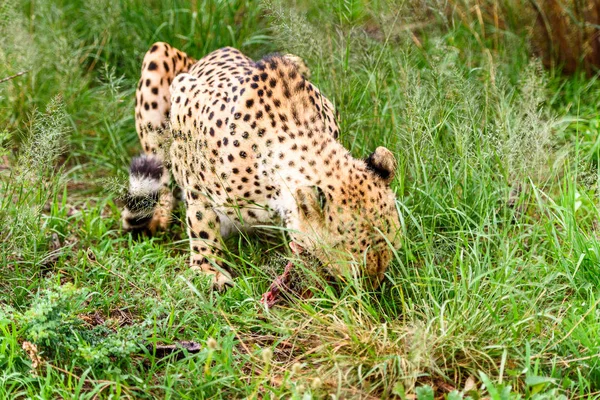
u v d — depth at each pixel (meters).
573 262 8.84
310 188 8.12
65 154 12.65
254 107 9.01
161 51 11.21
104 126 12.88
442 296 8.58
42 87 12.77
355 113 11.20
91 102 13.18
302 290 8.84
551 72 13.52
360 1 12.67
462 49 13.17
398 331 7.89
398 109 11.39
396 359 7.38
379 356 7.49
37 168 9.71
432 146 10.21
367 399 7.27
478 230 9.14
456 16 13.46
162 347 7.99
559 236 9.62
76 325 7.91
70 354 7.73
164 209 10.69
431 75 11.05
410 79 10.95
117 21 13.86
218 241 9.80
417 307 8.57
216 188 9.32
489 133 10.40
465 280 8.27
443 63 11.30
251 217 9.40
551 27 13.44
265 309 8.37
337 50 11.76
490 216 9.84
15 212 9.52
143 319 8.64
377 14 11.96
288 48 11.58
